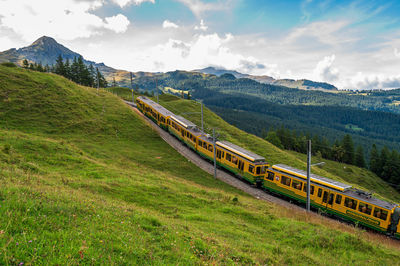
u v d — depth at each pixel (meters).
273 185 32.53
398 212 22.38
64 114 44.75
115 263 5.61
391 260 13.72
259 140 67.38
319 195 27.94
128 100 83.69
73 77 98.25
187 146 48.09
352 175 104.56
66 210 8.57
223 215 18.00
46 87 50.97
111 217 9.83
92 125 45.09
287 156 57.53
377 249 14.94
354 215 24.97
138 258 6.48
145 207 16.23
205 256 8.11
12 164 18.33
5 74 48.59
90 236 6.84
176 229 10.74
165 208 16.95
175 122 50.25
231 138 62.75
